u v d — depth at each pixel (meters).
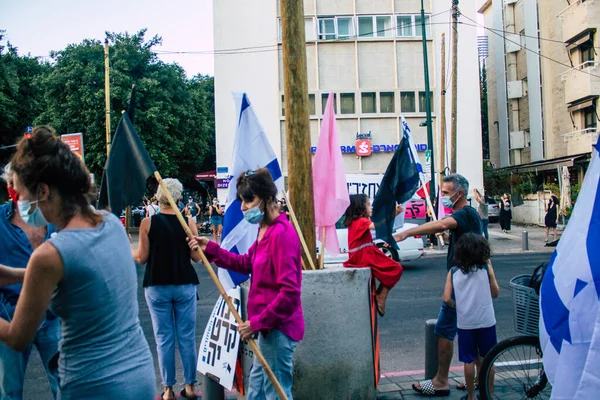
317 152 4.93
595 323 2.41
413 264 14.73
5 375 3.52
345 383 4.12
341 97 26.97
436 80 26.94
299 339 3.39
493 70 37.25
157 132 30.00
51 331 3.70
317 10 27.00
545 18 30.12
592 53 26.27
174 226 4.83
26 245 3.68
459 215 4.66
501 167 35.62
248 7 26.09
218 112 26.00
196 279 4.96
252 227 4.36
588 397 2.37
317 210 4.91
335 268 4.50
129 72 30.34
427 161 20.53
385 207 5.03
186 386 4.95
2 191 3.92
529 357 4.08
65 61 30.09
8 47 30.33
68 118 29.17
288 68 4.61
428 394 4.77
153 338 7.21
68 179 2.14
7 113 27.81
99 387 2.12
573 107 27.78
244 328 3.22
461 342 4.42
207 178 36.12
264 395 3.38
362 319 4.25
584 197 2.67
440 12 26.86
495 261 15.12
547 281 2.75
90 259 2.09
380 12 27.02
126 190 3.50
